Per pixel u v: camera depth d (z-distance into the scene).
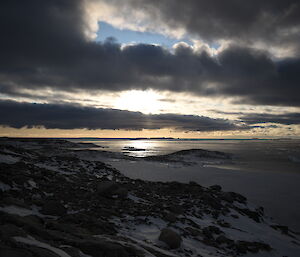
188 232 11.93
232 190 29.83
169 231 9.58
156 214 13.38
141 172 41.50
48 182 15.09
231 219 17.27
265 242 13.59
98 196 14.60
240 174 42.62
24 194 11.03
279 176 40.69
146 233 10.30
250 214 19.45
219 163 64.50
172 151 125.38
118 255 5.80
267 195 27.34
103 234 8.17
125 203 14.42
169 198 19.36
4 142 99.88
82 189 15.53
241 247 11.56
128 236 9.17
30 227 6.00
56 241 5.82
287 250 13.03
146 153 107.25
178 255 8.26
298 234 17.20
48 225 7.23
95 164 30.44
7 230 5.00
